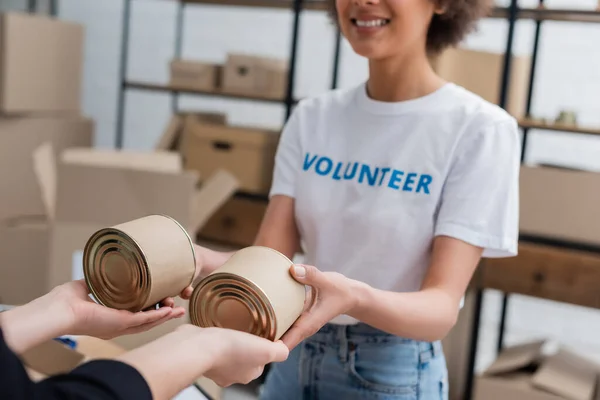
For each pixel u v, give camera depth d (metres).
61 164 2.20
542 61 3.69
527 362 2.42
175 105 4.16
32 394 0.49
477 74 2.68
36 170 2.23
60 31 3.30
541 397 2.27
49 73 3.27
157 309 0.83
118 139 3.73
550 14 2.59
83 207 2.22
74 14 4.69
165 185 2.26
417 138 1.20
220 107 4.34
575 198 2.53
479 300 2.84
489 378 2.38
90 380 0.52
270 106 4.23
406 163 1.19
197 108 4.42
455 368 2.75
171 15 4.43
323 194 1.26
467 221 1.12
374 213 1.19
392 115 1.23
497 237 1.12
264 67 3.22
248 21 4.24
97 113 4.69
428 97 1.21
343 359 1.20
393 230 1.18
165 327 1.27
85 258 0.81
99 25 4.63
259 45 4.23
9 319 0.73
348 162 1.25
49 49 3.25
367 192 1.21
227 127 3.13
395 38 1.17
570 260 2.54
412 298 1.02
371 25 1.17
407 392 1.19
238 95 3.21
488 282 2.68
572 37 3.61
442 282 1.10
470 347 2.87
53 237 2.21
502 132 1.16
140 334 1.31
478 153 1.15
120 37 4.58
